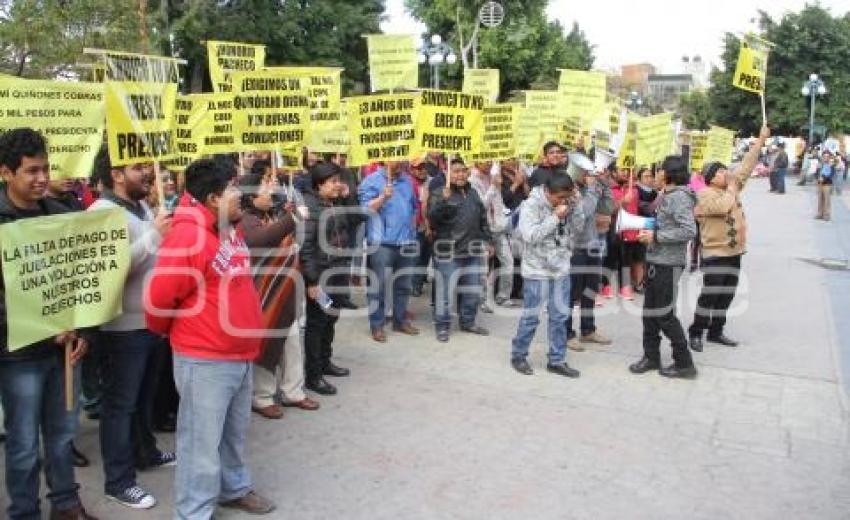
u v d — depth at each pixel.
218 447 4.00
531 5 32.75
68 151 4.21
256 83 6.16
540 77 33.94
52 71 13.71
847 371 6.88
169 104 4.71
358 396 6.23
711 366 7.04
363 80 35.81
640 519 4.26
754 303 9.54
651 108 57.69
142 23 14.54
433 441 5.32
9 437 3.74
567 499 4.48
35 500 3.84
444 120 7.41
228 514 4.29
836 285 10.55
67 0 14.02
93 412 5.68
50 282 3.64
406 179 7.97
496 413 5.86
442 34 32.34
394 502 4.44
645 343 6.85
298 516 4.28
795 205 21.83
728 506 4.41
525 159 9.52
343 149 8.60
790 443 5.32
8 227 3.46
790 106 44.34
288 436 5.40
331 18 32.31
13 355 3.64
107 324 4.22
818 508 4.39
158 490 4.61
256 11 29.12
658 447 5.23
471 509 4.36
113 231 3.88
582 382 6.60
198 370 3.86
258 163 6.36
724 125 48.09
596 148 9.09
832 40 43.84
